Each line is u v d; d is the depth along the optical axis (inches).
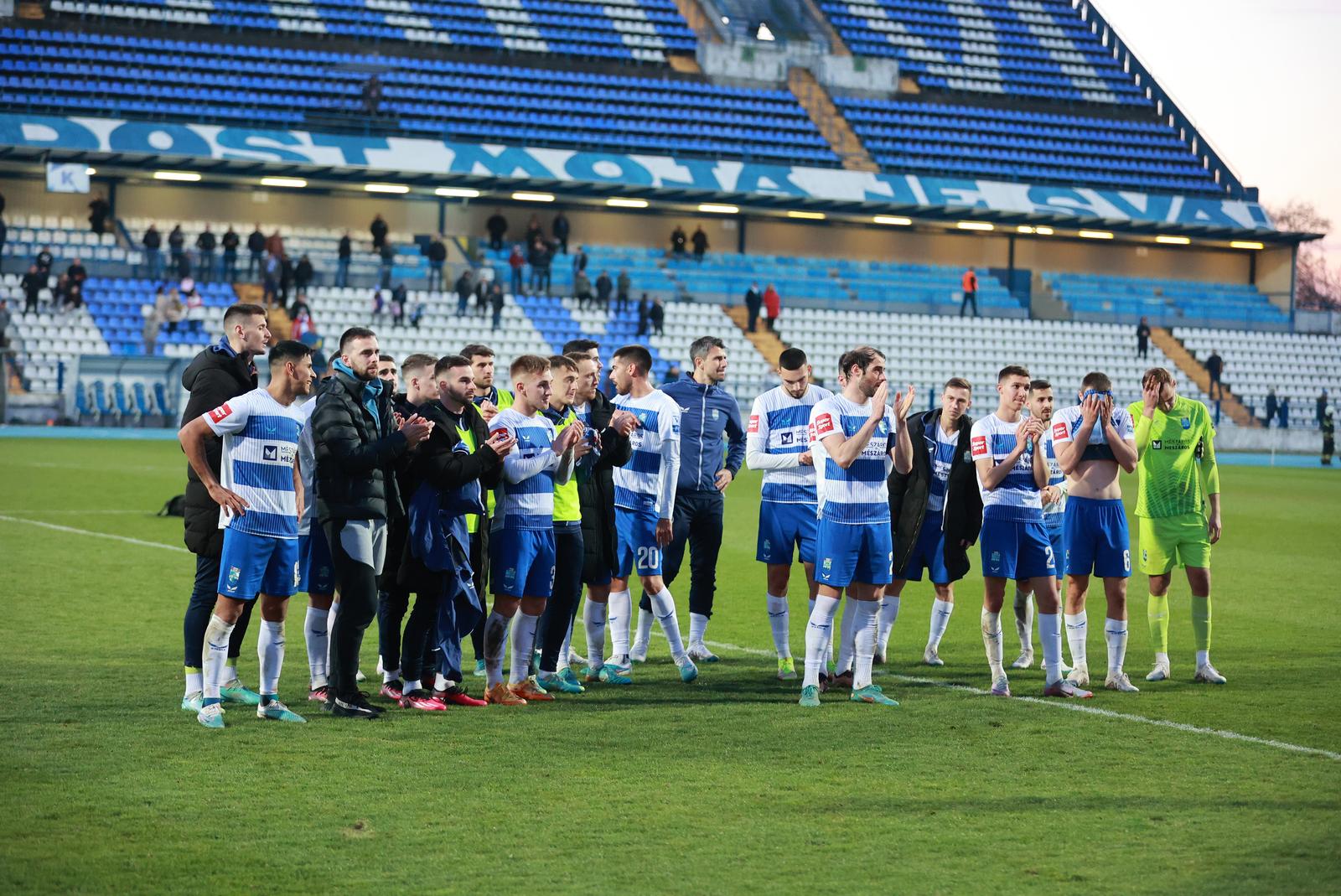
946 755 342.6
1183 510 454.3
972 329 2206.0
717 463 493.0
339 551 370.0
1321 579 725.9
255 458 359.9
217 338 1797.5
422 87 2194.9
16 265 1808.6
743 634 546.3
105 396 1733.5
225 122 1985.7
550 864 256.1
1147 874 253.8
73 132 1840.6
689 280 2174.0
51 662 441.4
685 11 2502.5
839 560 403.9
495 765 326.6
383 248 1929.1
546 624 426.0
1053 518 506.6
